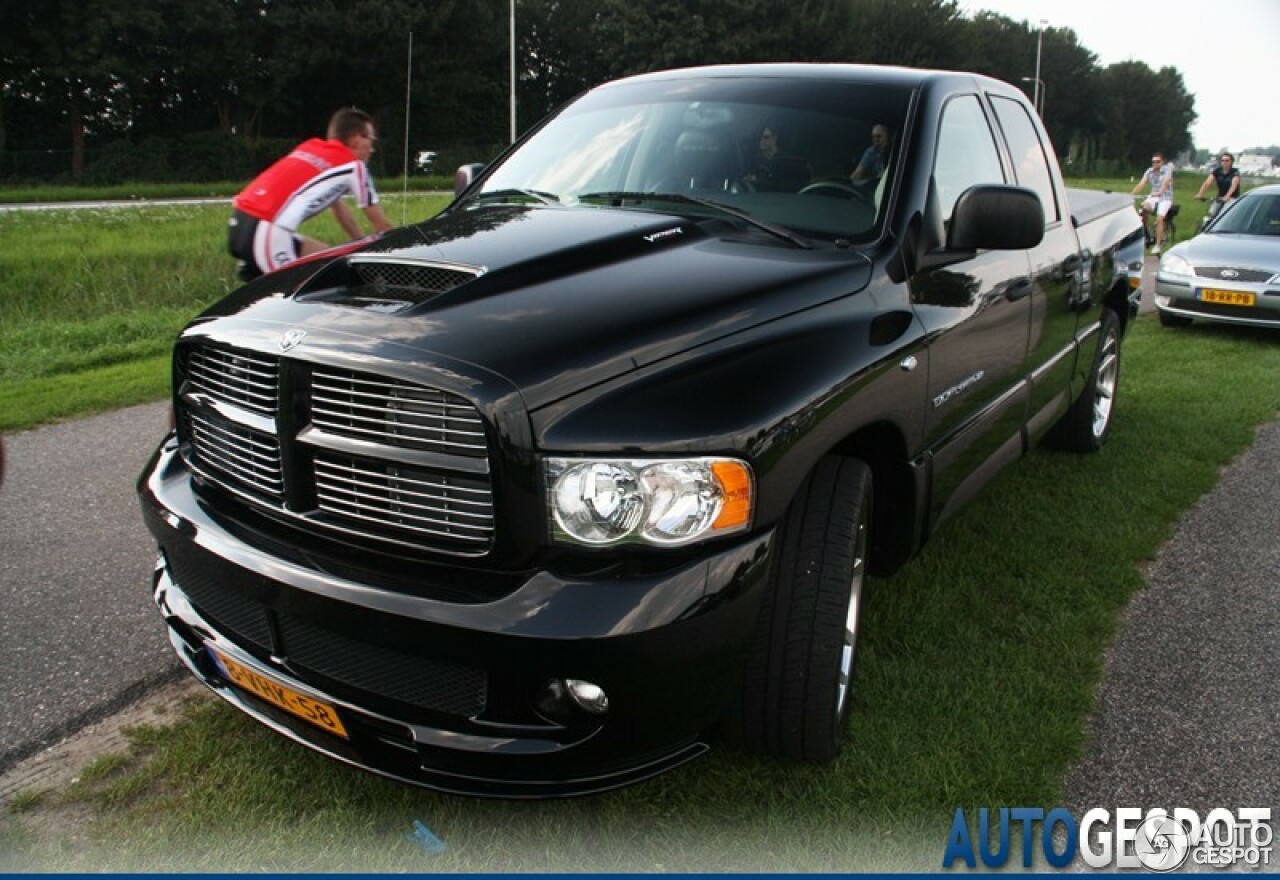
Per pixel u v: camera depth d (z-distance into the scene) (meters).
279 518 2.34
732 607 2.08
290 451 2.25
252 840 2.35
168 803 2.49
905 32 55.53
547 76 56.72
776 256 2.71
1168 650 3.31
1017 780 2.57
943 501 3.14
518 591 2.00
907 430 2.77
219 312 2.56
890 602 3.54
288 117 49.97
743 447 2.11
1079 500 4.64
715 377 2.18
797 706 2.45
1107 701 2.99
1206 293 8.89
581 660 1.95
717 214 3.04
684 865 2.30
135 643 3.32
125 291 11.41
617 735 2.06
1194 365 7.71
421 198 25.78
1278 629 3.46
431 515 2.10
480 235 2.76
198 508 2.49
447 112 52.88
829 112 3.31
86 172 41.44
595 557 2.02
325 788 2.54
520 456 1.98
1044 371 4.05
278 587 2.18
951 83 3.59
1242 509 4.64
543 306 2.26
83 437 5.79
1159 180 15.92
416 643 2.02
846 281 2.67
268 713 2.42
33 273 12.12
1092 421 5.22
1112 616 3.52
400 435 2.09
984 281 3.27
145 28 41.38
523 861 2.31
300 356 2.17
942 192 3.21
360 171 5.06
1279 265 8.67
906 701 2.91
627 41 49.41
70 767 2.65
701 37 48.81
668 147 3.37
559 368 2.06
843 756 2.66
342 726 2.21
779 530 2.43
